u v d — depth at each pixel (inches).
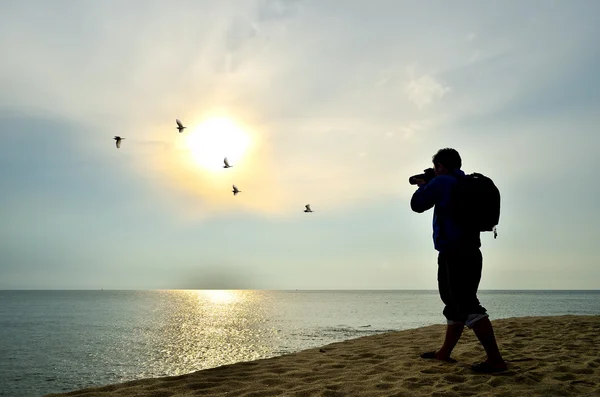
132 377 662.5
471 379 160.1
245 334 1206.3
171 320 1905.8
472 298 172.7
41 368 743.7
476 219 169.3
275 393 150.3
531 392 143.2
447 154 186.4
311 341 989.8
